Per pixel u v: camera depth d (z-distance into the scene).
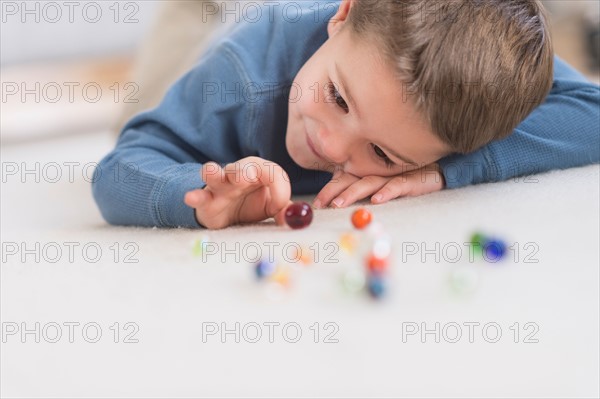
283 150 1.03
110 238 0.80
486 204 0.80
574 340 0.54
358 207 0.84
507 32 0.82
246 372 0.50
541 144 0.92
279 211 0.78
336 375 0.50
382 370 0.50
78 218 1.11
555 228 0.72
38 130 1.94
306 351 0.52
